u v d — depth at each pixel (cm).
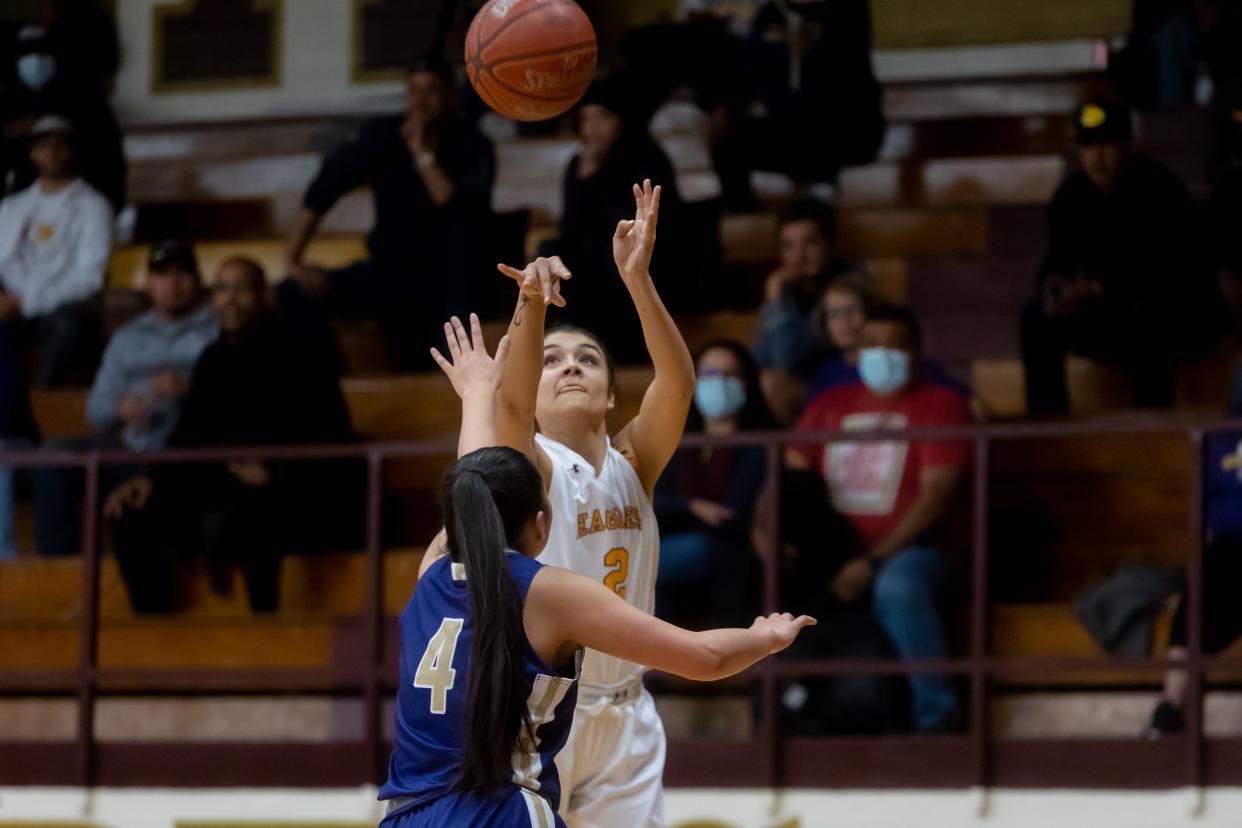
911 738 999
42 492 1274
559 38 686
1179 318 1252
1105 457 1220
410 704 530
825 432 1016
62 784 1087
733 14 1502
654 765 714
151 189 1698
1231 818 952
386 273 1399
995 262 1424
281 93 1758
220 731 1170
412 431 1363
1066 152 1460
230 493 1193
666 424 681
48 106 1505
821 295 1230
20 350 1359
